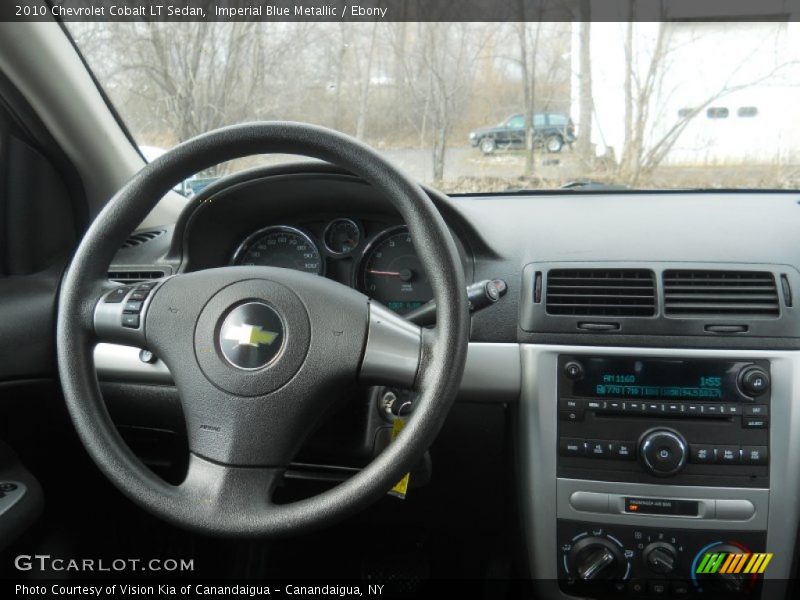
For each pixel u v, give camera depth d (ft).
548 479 3.89
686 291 3.79
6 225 4.27
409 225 2.68
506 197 5.01
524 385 3.94
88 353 2.89
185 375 2.79
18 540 4.04
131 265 4.52
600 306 3.84
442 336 2.58
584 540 3.88
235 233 4.66
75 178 4.79
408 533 5.32
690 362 3.73
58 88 4.39
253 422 2.69
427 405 2.54
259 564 5.16
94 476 4.88
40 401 4.32
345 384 2.75
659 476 3.73
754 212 4.33
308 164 3.93
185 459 4.69
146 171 2.88
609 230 4.16
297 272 2.89
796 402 3.64
